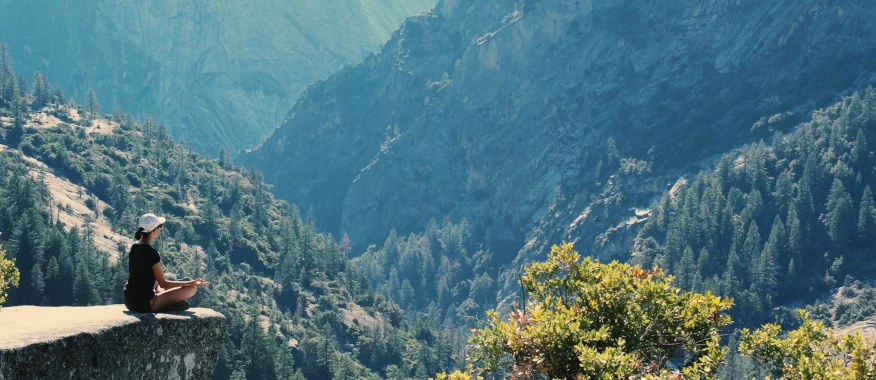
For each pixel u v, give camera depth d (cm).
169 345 983
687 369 1340
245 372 13175
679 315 1466
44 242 14288
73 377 823
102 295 14188
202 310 1087
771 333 1526
